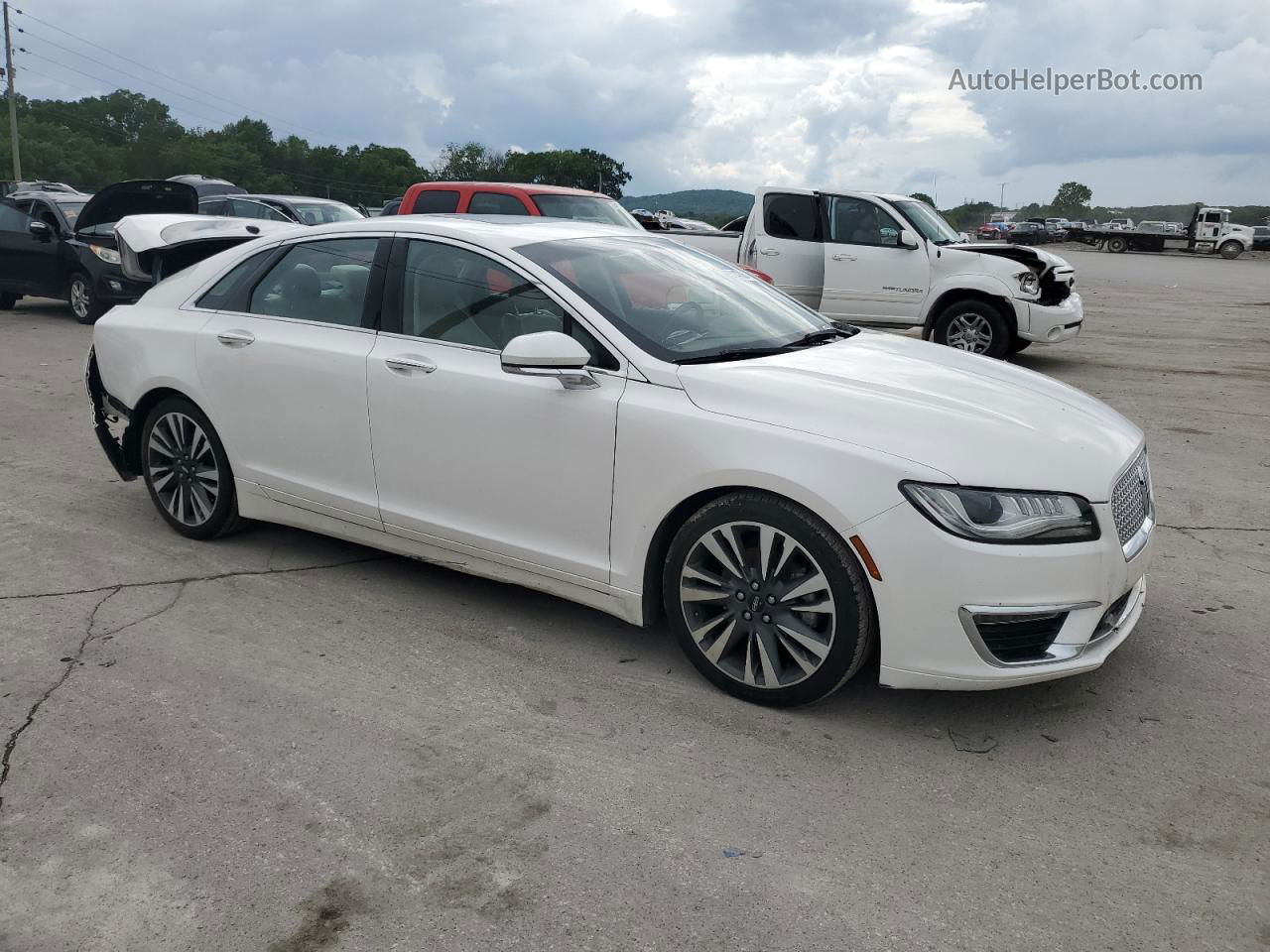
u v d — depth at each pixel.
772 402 3.26
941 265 10.28
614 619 4.07
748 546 3.30
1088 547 3.04
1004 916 2.38
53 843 2.64
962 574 2.96
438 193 10.40
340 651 3.77
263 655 3.71
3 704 3.34
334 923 2.36
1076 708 3.37
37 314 14.03
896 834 2.69
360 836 2.67
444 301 3.97
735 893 2.46
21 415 7.63
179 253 5.79
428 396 3.87
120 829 2.70
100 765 2.99
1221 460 6.62
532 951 2.27
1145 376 10.02
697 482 3.28
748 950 2.27
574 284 3.72
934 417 3.18
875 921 2.36
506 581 3.90
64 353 10.66
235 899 2.44
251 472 4.53
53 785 2.89
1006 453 3.07
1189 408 8.41
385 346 4.05
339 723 3.25
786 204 10.96
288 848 2.62
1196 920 2.37
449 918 2.37
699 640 3.43
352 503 4.20
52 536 4.95
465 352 3.85
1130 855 2.61
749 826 2.72
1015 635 3.04
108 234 12.64
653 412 3.38
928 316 10.45
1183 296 20.06
